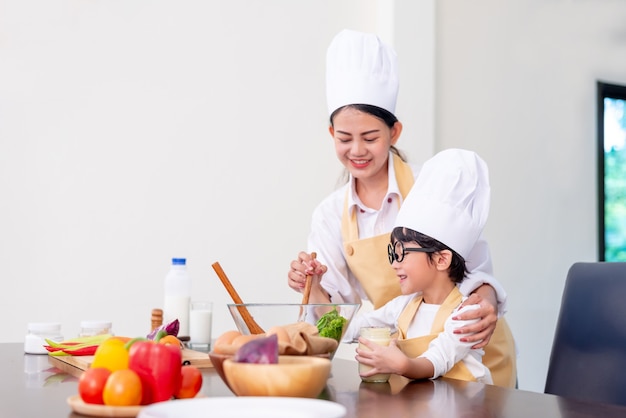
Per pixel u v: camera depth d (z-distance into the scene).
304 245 3.32
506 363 1.77
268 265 3.24
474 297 1.48
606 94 4.18
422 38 3.51
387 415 0.93
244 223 3.20
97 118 2.98
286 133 3.30
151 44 3.07
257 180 3.23
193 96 3.13
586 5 4.13
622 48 4.25
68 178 2.93
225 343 1.08
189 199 3.11
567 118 4.04
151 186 3.05
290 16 3.33
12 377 1.27
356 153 1.83
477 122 3.73
